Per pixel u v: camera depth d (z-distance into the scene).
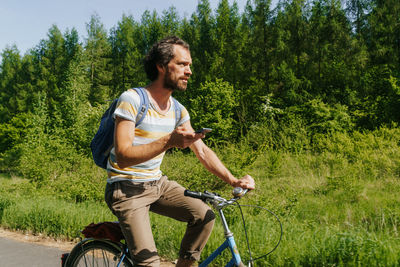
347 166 10.82
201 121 22.25
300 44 25.28
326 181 9.37
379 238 3.83
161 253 4.38
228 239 2.06
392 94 18.56
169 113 2.19
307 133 16.17
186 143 1.82
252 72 28.03
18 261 4.46
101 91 42.34
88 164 12.60
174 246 4.40
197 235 2.27
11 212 6.54
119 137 1.93
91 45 47.53
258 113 23.12
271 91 25.80
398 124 17.27
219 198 2.04
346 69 22.44
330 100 21.34
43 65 51.94
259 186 8.66
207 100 23.30
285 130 15.86
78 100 27.27
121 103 1.99
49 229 5.70
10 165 26.03
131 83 41.91
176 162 9.89
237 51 30.75
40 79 51.75
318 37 24.06
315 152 13.47
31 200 7.76
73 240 5.39
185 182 8.47
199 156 2.35
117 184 2.12
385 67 20.94
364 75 21.50
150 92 2.13
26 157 13.42
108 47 47.78
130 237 2.07
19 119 36.28
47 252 4.83
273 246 3.95
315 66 23.64
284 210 6.81
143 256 2.04
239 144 12.50
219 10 36.59
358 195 8.04
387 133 13.93
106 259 2.31
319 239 3.94
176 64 2.10
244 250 3.93
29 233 5.85
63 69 50.94
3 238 5.56
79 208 6.50
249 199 7.31
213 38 33.31
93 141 2.16
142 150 1.86
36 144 19.72
